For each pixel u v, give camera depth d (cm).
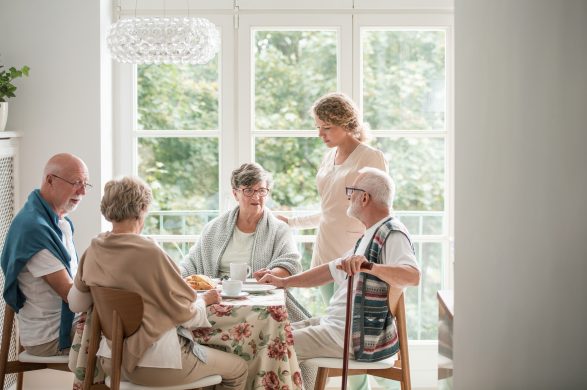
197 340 268
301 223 384
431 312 417
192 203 412
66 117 383
